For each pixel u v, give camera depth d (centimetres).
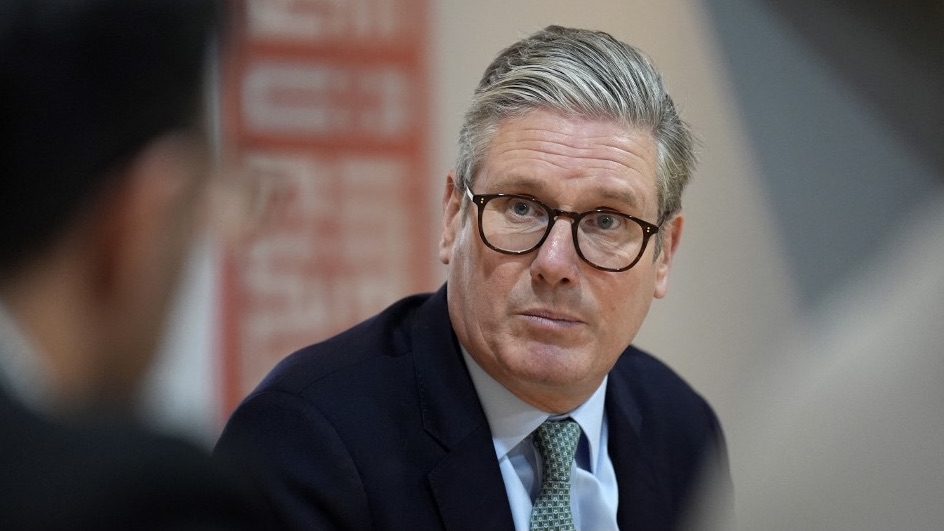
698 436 575
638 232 464
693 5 920
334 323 809
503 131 459
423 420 475
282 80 799
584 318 452
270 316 789
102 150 197
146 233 203
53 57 194
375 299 820
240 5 222
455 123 832
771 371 895
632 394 565
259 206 231
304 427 458
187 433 213
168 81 201
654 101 467
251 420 464
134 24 198
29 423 195
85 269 203
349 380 480
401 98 823
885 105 973
